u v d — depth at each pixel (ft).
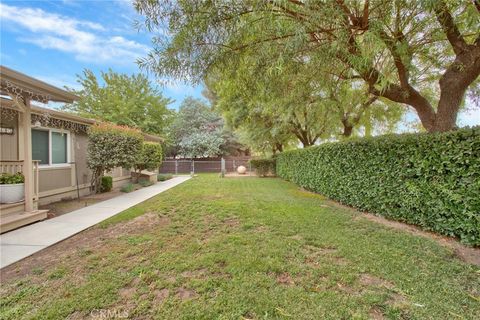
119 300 7.01
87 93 58.03
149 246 10.91
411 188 13.21
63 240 12.02
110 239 12.00
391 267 8.71
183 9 8.61
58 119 22.85
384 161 15.23
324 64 10.48
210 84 12.64
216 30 9.12
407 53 11.44
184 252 10.17
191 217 15.75
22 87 13.52
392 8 8.74
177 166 65.31
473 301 6.81
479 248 10.36
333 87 15.12
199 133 71.97
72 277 8.30
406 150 13.56
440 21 10.80
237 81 12.22
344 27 8.89
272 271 8.54
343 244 10.85
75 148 26.08
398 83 15.08
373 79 12.75
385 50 10.93
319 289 7.44
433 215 12.14
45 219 15.84
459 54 12.71
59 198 23.27
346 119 26.03
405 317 6.18
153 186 33.81
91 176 28.35
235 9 8.66
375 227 13.37
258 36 9.27
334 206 19.02
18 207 15.07
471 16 9.05
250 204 19.43
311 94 15.99
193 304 6.77
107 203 21.24
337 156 20.74
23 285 7.84
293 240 11.44
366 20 9.00
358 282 7.80
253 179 43.57
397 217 14.40
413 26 10.50
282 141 47.32
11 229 13.41
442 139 11.48
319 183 24.61
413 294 7.13
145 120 60.08
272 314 6.35
